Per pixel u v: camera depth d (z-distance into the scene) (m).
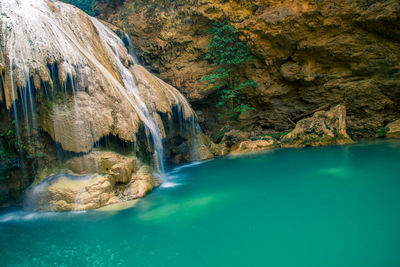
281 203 5.31
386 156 8.30
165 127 9.64
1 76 5.71
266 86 13.48
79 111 6.06
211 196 6.04
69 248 4.00
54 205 5.57
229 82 14.05
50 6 7.38
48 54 5.93
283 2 11.58
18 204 6.02
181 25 13.77
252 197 5.79
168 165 10.16
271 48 12.51
